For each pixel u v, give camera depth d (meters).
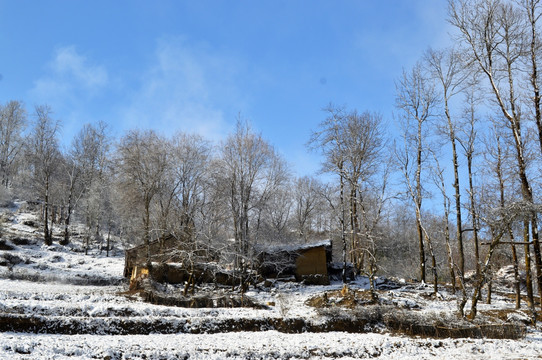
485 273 25.66
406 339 21.52
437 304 32.69
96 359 15.62
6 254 45.00
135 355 16.36
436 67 36.09
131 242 67.19
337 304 30.81
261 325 23.03
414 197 38.12
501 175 32.25
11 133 81.12
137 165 41.38
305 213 68.00
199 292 34.59
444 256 56.91
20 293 25.36
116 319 20.31
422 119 38.16
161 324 21.03
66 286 36.34
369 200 46.34
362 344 20.30
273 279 41.72
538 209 24.00
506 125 29.31
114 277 43.47
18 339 16.42
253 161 43.31
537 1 26.47
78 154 74.31
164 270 38.97
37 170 67.56
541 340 23.50
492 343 21.72
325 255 43.50
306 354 18.73
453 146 35.06
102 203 64.69
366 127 42.38
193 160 45.91
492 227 26.89
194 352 17.22
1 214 63.31
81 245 61.41
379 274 55.09
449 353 20.05
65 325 19.17
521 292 43.56
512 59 28.06
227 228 45.56
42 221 67.75
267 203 46.72
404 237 59.62
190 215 40.28
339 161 39.59
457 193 34.81
